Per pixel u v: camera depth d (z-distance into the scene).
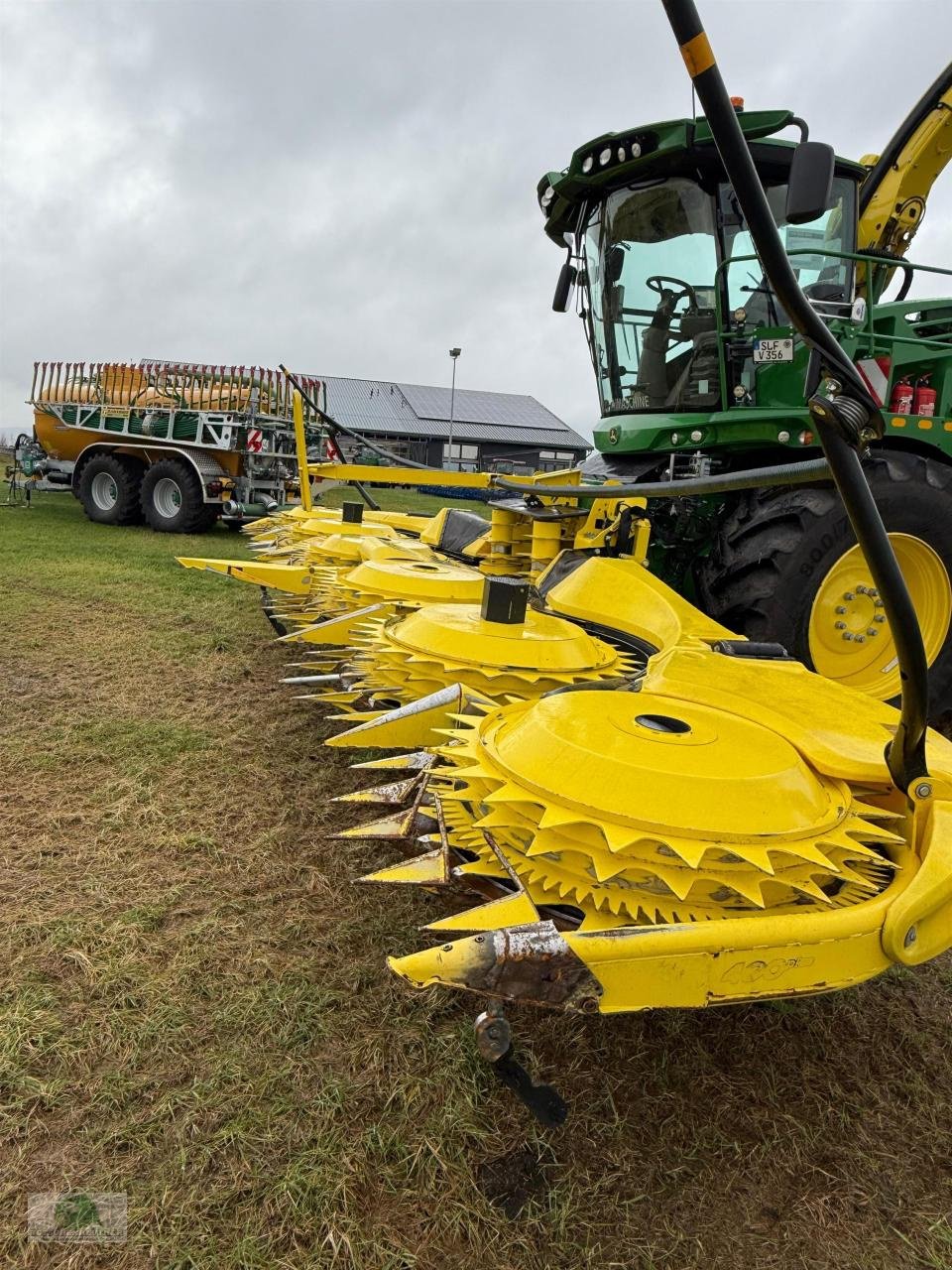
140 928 2.34
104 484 12.83
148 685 4.62
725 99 1.22
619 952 1.39
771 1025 2.15
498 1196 1.60
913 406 4.39
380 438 47.78
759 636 3.77
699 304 4.21
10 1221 1.50
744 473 2.28
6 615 6.11
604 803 1.57
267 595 5.29
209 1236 1.48
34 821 2.96
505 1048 1.33
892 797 1.85
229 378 12.07
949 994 2.33
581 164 4.29
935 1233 1.60
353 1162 1.64
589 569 3.27
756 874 1.57
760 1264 1.52
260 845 2.85
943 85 4.80
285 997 2.07
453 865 1.83
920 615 4.11
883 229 5.12
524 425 53.78
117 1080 1.80
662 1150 1.74
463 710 2.34
